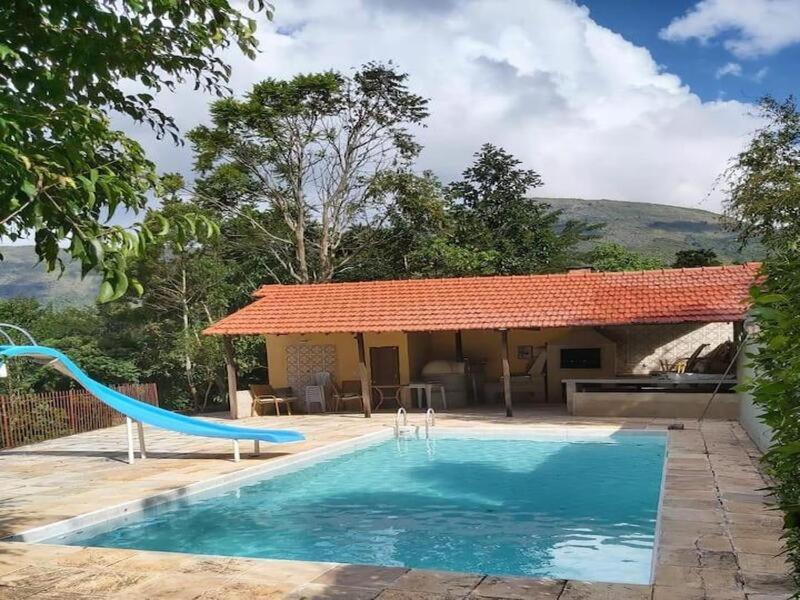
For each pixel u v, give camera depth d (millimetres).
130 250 3777
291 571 6711
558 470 13422
